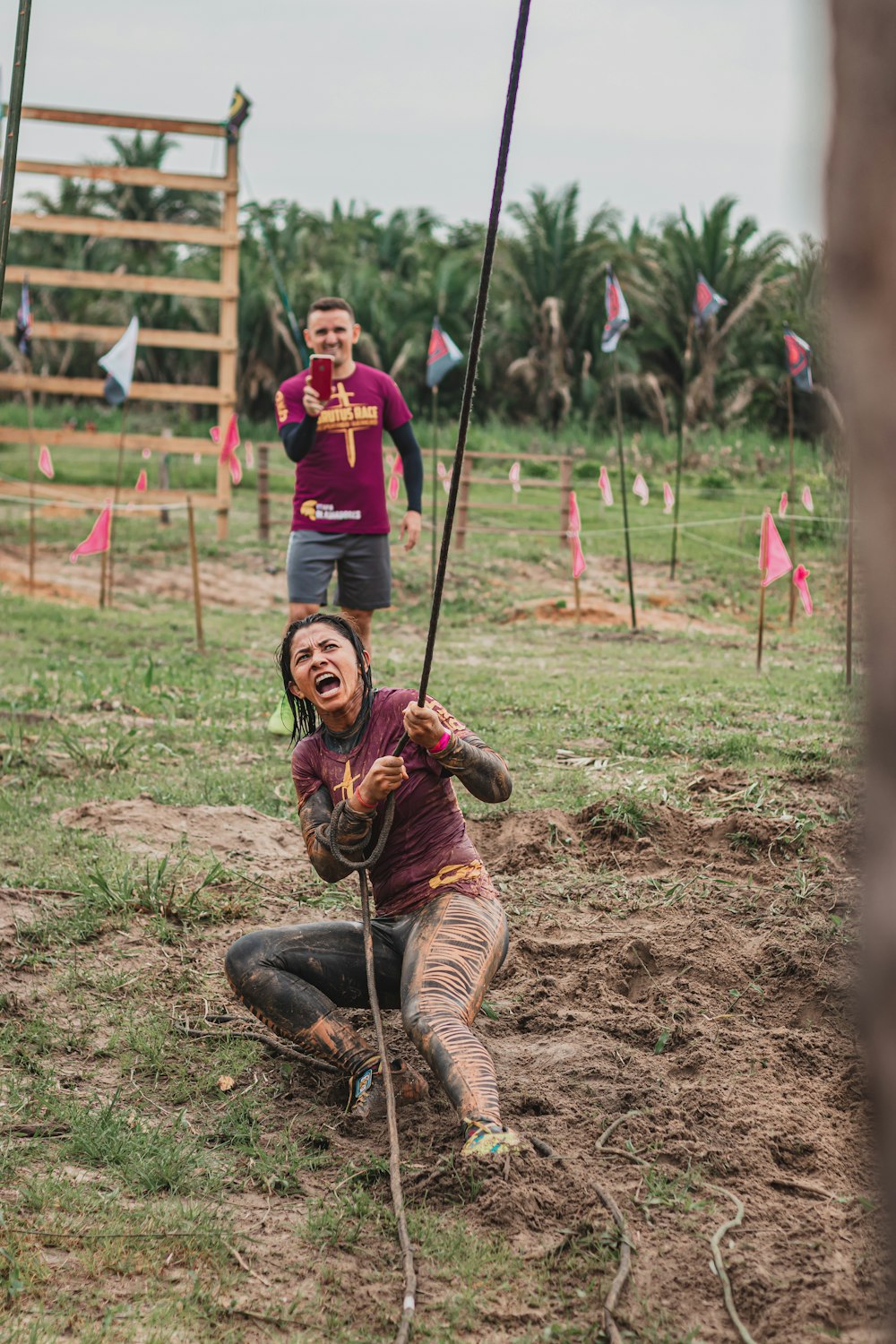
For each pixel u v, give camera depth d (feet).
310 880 20.70
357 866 13.71
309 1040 13.56
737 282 157.58
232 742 29.81
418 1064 14.67
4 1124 13.07
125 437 73.67
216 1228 11.21
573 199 167.02
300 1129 13.23
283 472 105.91
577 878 20.39
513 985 16.84
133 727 30.42
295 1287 10.46
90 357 174.91
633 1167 12.07
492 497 96.68
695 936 17.54
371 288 171.94
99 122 72.02
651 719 32.07
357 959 13.94
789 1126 12.71
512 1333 9.84
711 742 28.96
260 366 172.76
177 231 71.82
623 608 62.64
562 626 57.16
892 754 3.77
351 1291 10.37
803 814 22.33
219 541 74.08
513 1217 11.12
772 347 158.20
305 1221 11.42
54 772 26.48
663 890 19.65
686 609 63.77
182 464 119.14
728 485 105.50
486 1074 12.17
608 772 26.96
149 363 172.76
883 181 3.65
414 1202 11.56
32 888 19.54
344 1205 11.57
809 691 37.55
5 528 77.20
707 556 74.74
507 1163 11.64
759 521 79.97
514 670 42.86
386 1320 9.97
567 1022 15.47
